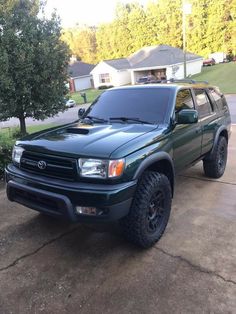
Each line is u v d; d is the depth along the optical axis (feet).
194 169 20.88
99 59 245.24
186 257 11.14
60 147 10.69
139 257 11.22
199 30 184.24
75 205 10.07
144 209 10.94
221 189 17.29
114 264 10.86
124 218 10.97
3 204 15.75
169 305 9.00
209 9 180.55
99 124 13.50
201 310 8.80
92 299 9.30
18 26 30.58
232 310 8.79
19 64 29.32
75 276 10.30
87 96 135.33
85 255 11.43
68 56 33.60
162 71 151.84
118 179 9.99
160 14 200.34
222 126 18.58
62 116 79.15
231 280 9.91
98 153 10.06
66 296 9.45
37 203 11.07
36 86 31.53
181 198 16.17
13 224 13.75
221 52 184.34
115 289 9.66
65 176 10.42
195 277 10.09
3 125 74.28
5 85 28.55
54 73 32.55
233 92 92.73
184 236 12.51
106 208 9.77
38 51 30.58
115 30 221.46
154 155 11.43
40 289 9.75
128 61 167.94
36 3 31.48
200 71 156.56
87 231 13.07
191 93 15.76
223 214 14.29
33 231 13.16
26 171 11.50
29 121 79.66
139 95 14.64
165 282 9.91
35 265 10.91
